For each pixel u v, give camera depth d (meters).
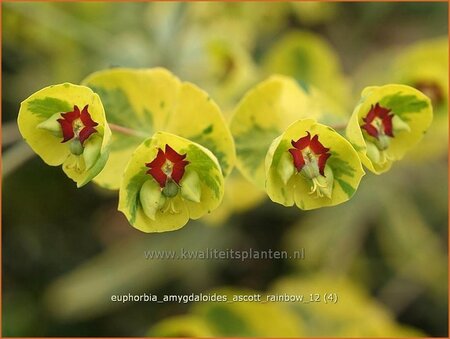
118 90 0.14
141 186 0.12
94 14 0.25
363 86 0.23
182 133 0.14
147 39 0.24
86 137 0.12
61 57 0.25
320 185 0.12
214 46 0.22
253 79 0.22
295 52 0.22
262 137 0.14
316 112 0.15
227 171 0.13
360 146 0.12
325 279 0.24
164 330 0.20
